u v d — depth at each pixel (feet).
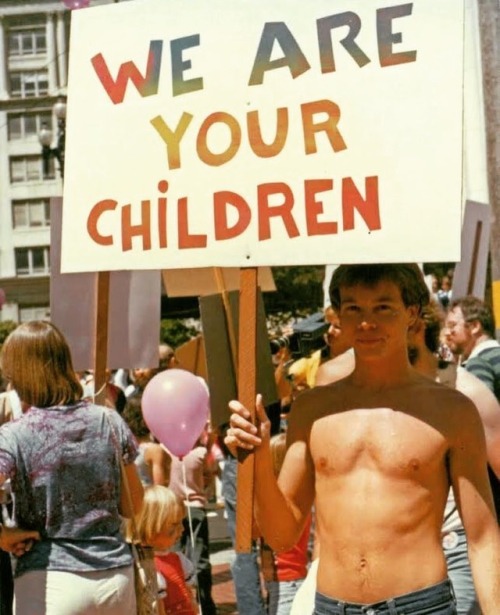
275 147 13.76
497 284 34.17
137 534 20.47
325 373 17.75
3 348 17.29
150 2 14.57
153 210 14.37
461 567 17.11
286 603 23.54
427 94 13.10
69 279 22.49
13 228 209.36
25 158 206.90
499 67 35.86
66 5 25.77
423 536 12.73
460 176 12.94
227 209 13.98
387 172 13.20
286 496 13.44
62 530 16.78
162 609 19.85
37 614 16.70
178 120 14.32
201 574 29.55
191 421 24.23
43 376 17.04
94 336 22.53
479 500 12.82
